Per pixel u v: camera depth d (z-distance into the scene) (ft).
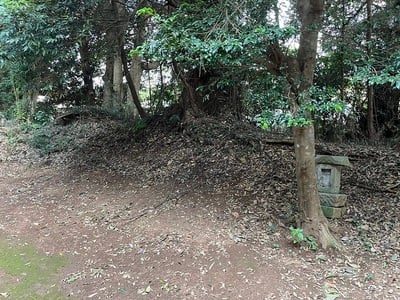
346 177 19.81
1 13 14.76
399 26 13.09
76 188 22.74
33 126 37.35
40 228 17.11
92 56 24.07
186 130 26.99
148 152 26.84
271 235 15.07
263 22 11.86
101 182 23.47
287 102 11.56
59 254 14.65
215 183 20.93
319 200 14.64
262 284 11.73
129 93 39.52
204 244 14.47
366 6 17.49
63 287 12.31
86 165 27.04
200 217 17.15
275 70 13.03
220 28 11.73
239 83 15.28
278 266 12.73
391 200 17.35
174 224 16.58
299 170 14.37
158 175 23.13
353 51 12.62
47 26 16.20
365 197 17.93
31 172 27.35
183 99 28.78
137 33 23.35
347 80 20.95
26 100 39.78
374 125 25.99
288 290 11.40
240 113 27.22
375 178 19.31
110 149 29.30
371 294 11.16
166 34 11.13
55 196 21.57
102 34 22.71
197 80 27.84
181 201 19.20
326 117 25.84
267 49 12.37
